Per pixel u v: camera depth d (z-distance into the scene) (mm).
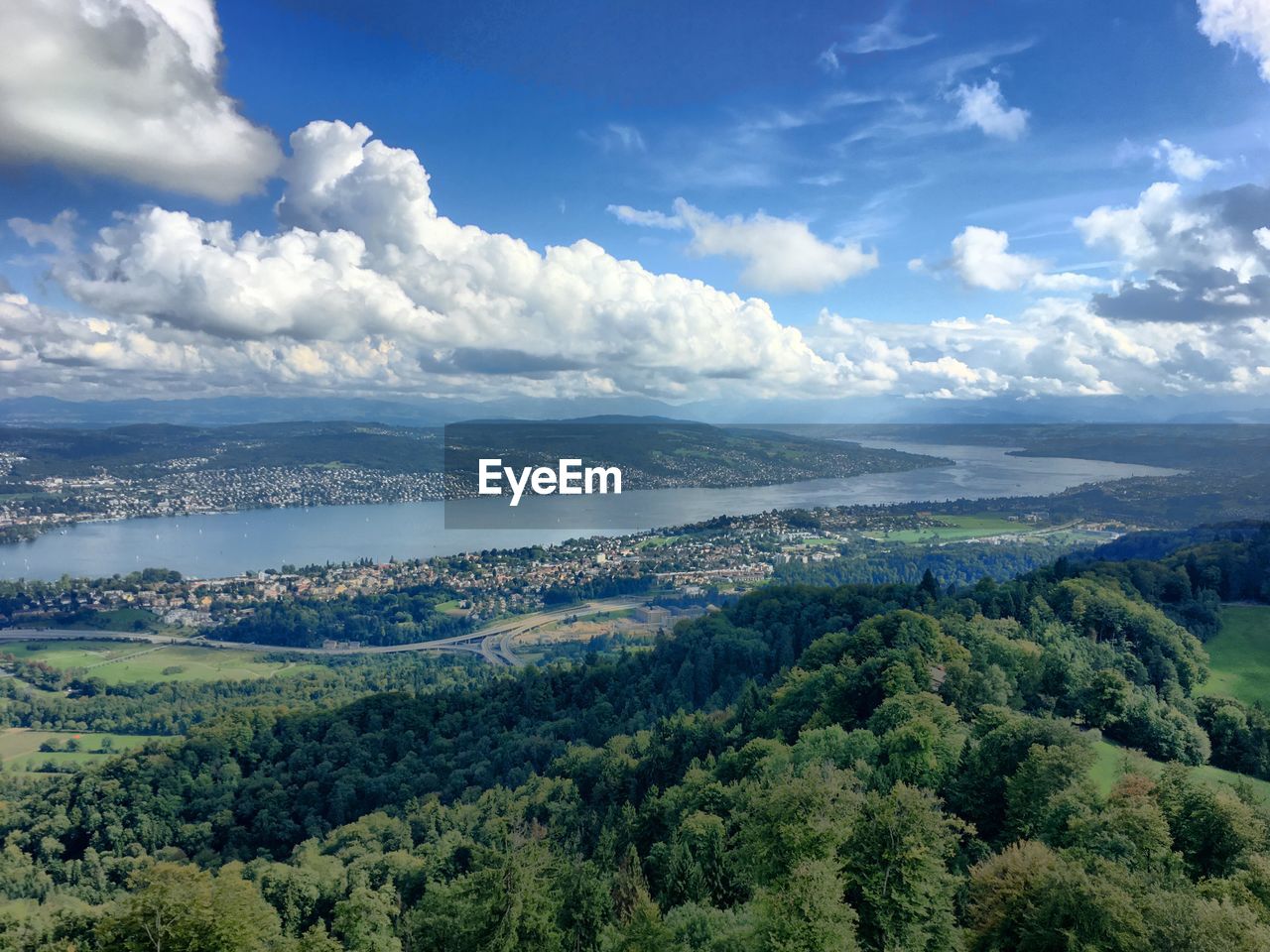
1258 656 115938
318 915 80375
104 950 49250
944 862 51219
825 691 96000
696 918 52281
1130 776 58875
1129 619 114188
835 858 48125
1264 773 81312
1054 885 43406
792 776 65312
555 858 69938
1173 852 50500
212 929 51125
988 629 111125
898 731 68312
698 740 103125
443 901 61094
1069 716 87000
